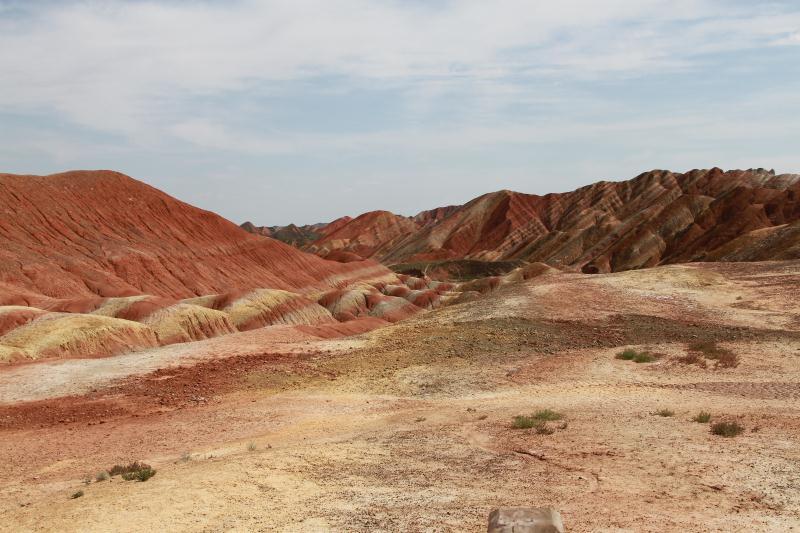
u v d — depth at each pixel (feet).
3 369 106.73
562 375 91.91
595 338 115.55
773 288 160.15
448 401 82.28
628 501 38.34
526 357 103.60
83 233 361.30
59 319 165.37
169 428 75.72
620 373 91.86
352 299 347.15
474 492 41.06
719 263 204.95
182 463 54.70
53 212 362.94
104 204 393.09
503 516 28.22
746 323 126.93
